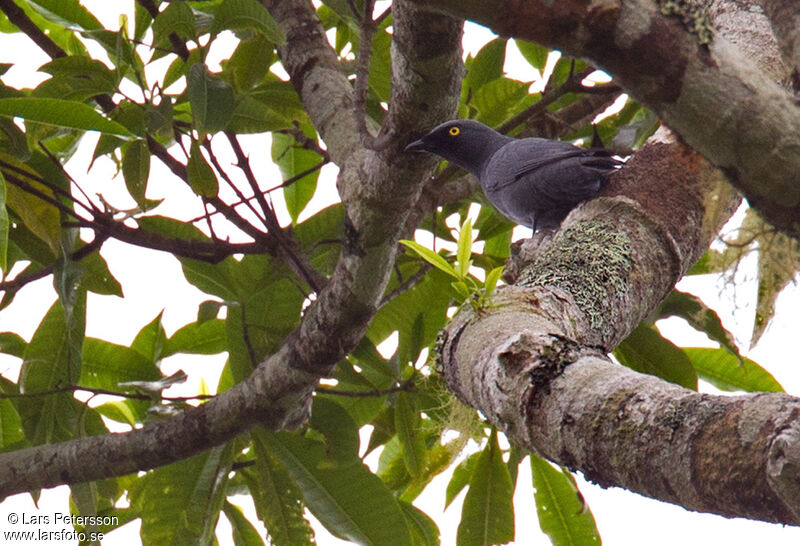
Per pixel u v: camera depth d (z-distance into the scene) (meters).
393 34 5.02
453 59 5.07
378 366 8.77
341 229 9.34
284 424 8.46
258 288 8.94
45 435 8.72
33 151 8.58
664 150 6.13
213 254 8.66
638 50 3.12
